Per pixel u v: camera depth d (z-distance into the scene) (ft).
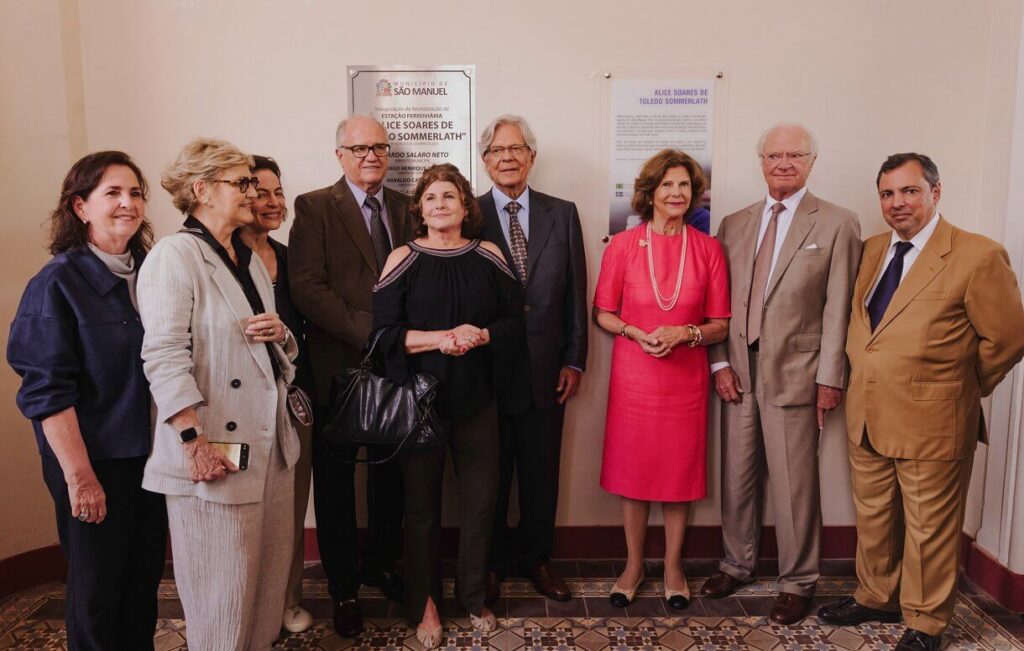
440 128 8.62
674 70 8.57
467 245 7.02
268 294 5.80
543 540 8.29
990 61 8.50
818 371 7.58
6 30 7.84
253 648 5.75
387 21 8.46
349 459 7.11
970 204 8.77
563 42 8.53
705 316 7.97
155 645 7.26
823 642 7.32
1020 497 7.71
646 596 8.28
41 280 5.28
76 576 5.44
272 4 8.40
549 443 8.06
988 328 6.49
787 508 7.79
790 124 7.51
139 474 5.66
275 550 5.74
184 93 8.46
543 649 7.19
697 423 7.82
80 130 8.39
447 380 6.72
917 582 6.92
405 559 7.21
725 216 8.61
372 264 7.54
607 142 8.67
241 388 5.25
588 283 8.89
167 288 4.98
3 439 8.14
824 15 8.52
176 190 5.36
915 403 6.72
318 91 8.53
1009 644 7.23
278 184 6.96
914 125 8.66
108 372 5.36
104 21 8.33
